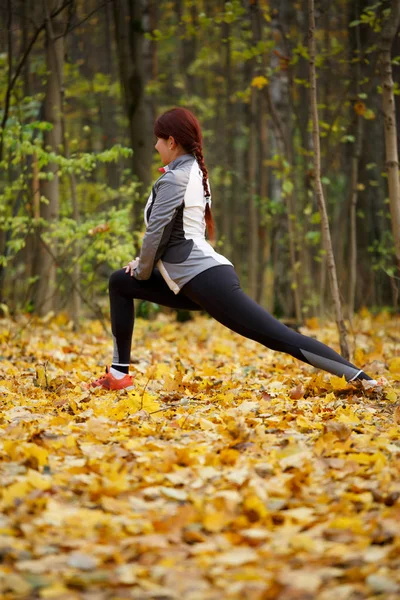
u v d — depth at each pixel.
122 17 12.99
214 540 3.02
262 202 15.23
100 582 2.62
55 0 10.34
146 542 2.96
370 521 3.18
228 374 7.36
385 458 3.95
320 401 5.76
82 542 2.96
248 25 12.38
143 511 3.35
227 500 3.36
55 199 11.48
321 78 14.59
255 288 16.55
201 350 9.69
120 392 6.12
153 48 18.66
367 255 15.60
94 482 3.63
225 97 21.06
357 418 4.96
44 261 11.51
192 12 15.52
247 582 2.62
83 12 16.47
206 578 2.66
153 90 18.80
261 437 4.51
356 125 11.83
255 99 16.61
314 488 3.63
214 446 4.34
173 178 5.67
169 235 5.75
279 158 12.48
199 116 21.44
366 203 15.46
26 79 12.53
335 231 15.49
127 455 4.14
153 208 5.72
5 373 7.14
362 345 10.02
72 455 4.19
